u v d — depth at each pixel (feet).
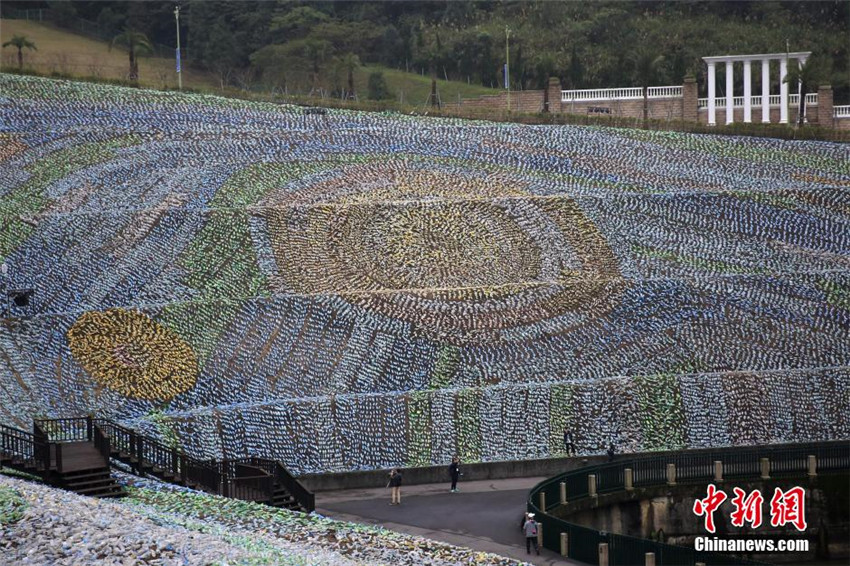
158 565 101.45
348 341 229.45
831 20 568.82
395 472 179.73
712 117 375.66
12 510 111.86
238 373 217.56
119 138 313.73
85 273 243.81
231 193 285.84
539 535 150.41
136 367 214.07
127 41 393.91
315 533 128.36
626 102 383.65
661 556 137.18
